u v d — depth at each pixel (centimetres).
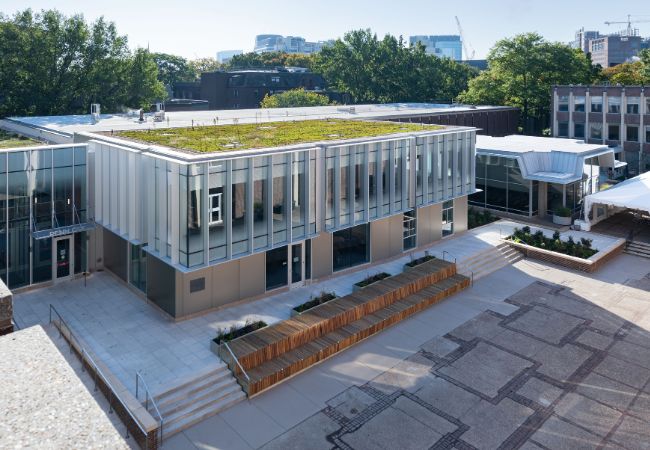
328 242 3069
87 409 489
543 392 2080
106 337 2336
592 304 2922
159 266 2547
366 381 2147
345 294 2870
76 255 3028
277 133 3288
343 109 6494
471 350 2402
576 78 8338
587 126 6944
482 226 4288
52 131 3538
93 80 6856
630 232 4144
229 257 2456
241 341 2202
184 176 2255
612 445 1780
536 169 4553
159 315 2566
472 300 2964
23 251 2803
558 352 2389
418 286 2920
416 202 3428
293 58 16925
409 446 1770
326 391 2077
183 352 2206
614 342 2483
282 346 2220
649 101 6384
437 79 10019
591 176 4794
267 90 11912
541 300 2975
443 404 1998
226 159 2359
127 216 2683
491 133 7250
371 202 3116
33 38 6322
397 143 3200
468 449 1758
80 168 2928
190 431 1833
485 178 4834
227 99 11831
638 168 6581
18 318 2512
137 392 1911
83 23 6700
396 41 10119
